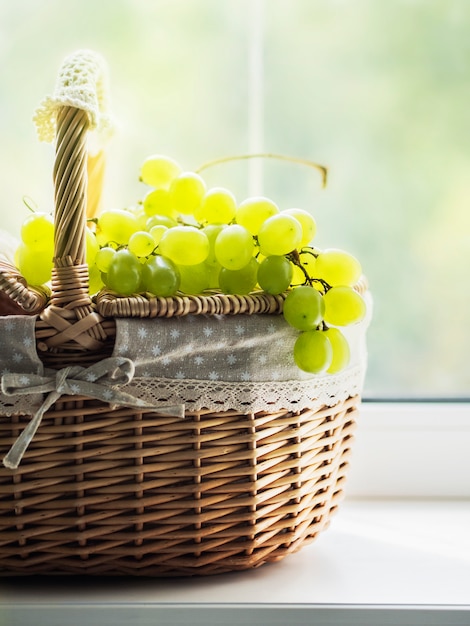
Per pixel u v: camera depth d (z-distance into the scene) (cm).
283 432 79
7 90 101
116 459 77
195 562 78
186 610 76
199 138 102
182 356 76
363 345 85
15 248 84
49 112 77
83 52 80
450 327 103
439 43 102
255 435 78
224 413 77
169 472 77
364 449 96
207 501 77
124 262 77
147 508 77
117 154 102
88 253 80
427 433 95
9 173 101
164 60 102
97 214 87
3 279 75
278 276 78
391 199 103
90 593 78
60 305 75
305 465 80
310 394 79
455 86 102
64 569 78
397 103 102
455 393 99
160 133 102
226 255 78
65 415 76
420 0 102
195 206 83
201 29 101
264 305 77
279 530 80
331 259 80
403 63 102
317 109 102
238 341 77
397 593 79
